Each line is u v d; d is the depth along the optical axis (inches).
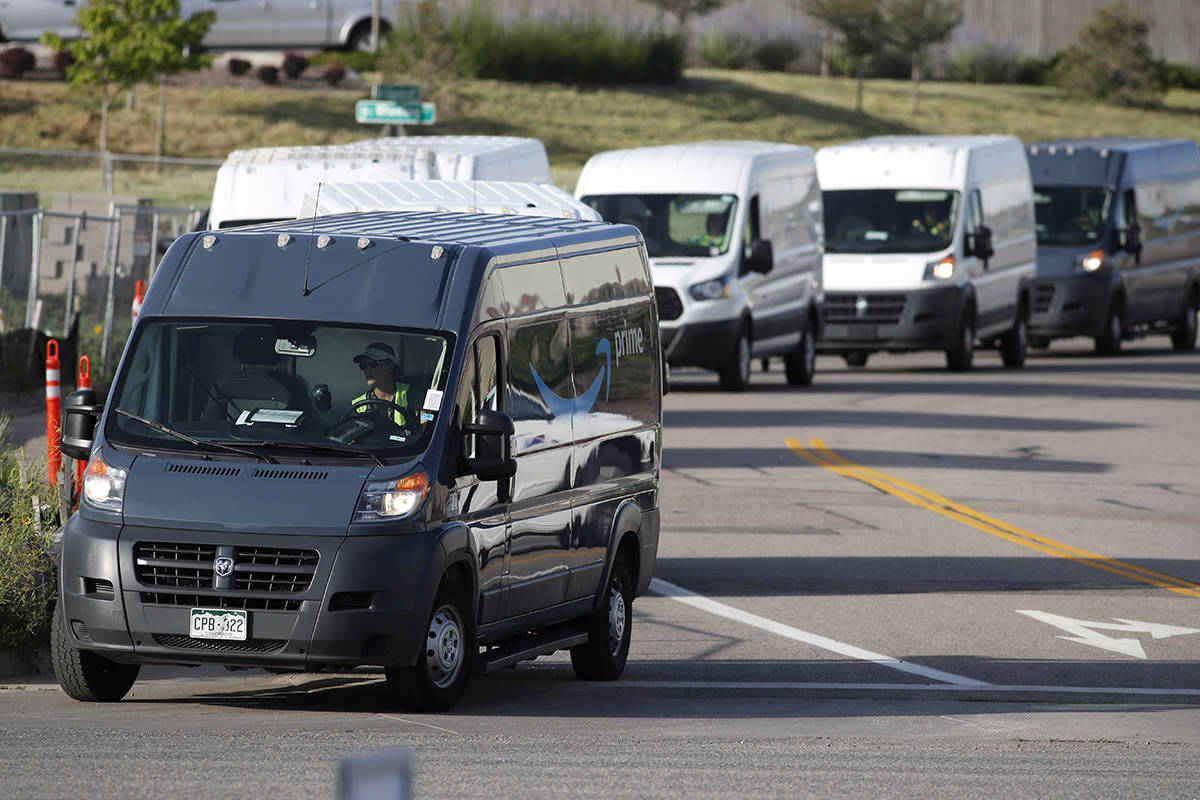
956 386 3873.0
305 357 1222.9
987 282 4141.2
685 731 1185.4
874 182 4057.6
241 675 1449.3
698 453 2795.3
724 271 3447.3
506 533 1283.2
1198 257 5108.3
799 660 1552.7
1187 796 964.6
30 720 1149.1
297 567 1146.0
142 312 1249.4
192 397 1215.6
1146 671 1531.7
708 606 1777.8
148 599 1157.7
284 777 917.8
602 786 932.6
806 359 3818.9
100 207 4419.3
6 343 3038.9
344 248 1264.8
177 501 1160.8
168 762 957.2
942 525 2252.7
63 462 1386.6
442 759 1002.7
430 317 1238.9
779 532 2176.4
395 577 1149.1
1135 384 3983.8
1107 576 1971.0
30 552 1438.2
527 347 1330.0
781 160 3700.8
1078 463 2807.6
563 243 1411.2
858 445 2920.8
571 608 1397.6
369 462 1181.1
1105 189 4665.4
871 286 3976.4
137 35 6934.1
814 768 1014.4
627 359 1512.1
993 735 1208.8
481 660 1275.8
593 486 1430.9
